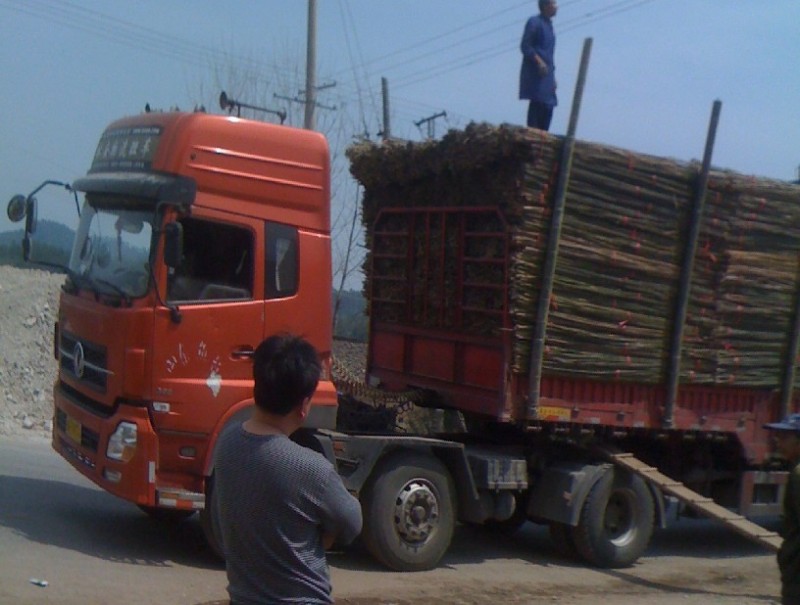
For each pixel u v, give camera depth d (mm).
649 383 9930
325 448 8484
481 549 10594
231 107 9273
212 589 7496
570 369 9383
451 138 9523
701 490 11219
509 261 9125
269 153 8445
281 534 3469
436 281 10141
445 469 9133
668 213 9828
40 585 6992
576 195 9273
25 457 12758
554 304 9250
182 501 8000
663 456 10867
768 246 10539
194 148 8125
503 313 9203
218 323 8188
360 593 7957
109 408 8219
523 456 9750
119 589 7184
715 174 10023
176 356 8031
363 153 10836
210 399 8133
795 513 4754
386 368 11023
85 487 11102
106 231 8664
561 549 10172
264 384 3600
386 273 10984
